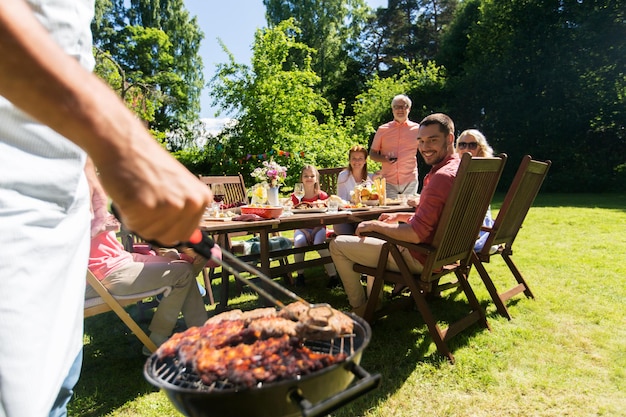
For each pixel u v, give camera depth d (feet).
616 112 49.14
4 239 2.94
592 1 51.52
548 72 52.49
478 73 58.75
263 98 39.78
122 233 10.98
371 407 7.05
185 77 87.66
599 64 50.80
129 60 78.33
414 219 8.72
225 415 3.06
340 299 12.66
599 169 49.42
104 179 1.69
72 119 1.60
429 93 63.16
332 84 90.63
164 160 1.79
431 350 9.02
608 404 7.04
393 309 10.20
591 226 23.15
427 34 95.61
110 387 7.87
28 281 3.06
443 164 9.66
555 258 16.28
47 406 3.22
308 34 89.51
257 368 3.09
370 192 14.52
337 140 39.11
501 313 10.89
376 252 9.54
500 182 55.83
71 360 3.74
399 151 19.35
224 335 3.60
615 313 10.87
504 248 12.16
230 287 13.97
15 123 3.01
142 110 59.11
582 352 8.87
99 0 77.92
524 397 7.29
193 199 1.82
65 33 3.31
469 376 7.97
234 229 9.77
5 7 1.51
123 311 8.22
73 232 3.59
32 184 3.13
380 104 63.36
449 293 12.91
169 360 3.68
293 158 34.96
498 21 60.34
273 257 12.30
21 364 2.98
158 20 84.23
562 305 11.49
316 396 3.18
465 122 61.72
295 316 3.85
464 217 8.93
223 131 42.65
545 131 53.36
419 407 7.04
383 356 8.79
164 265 8.57
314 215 11.23
